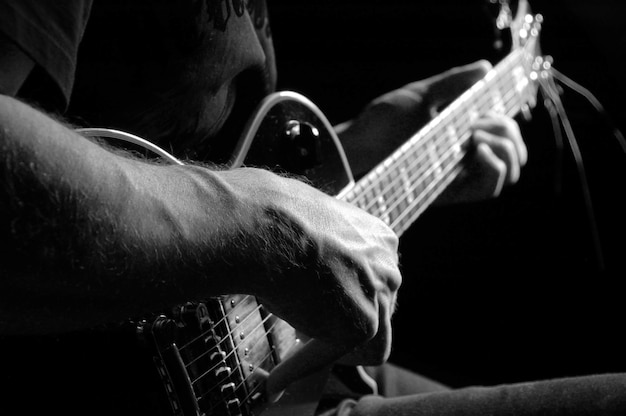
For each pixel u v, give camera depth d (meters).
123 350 0.60
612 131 1.83
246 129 0.87
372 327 0.64
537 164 1.85
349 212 0.67
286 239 0.59
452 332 1.80
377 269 0.66
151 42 0.75
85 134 0.66
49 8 0.57
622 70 1.74
